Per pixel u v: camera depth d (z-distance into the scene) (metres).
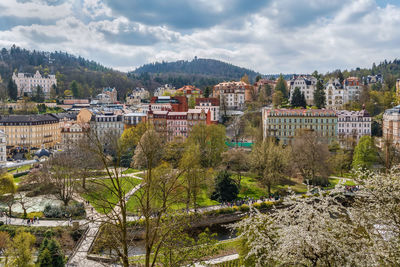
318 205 35.28
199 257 41.22
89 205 99.38
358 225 34.62
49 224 85.00
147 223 30.86
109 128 193.88
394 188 34.19
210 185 111.50
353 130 184.00
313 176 124.94
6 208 98.19
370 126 188.75
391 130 184.50
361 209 34.66
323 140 162.62
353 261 29.59
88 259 62.84
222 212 94.38
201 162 138.75
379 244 30.89
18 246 58.53
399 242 31.42
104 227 31.75
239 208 96.94
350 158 150.88
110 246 31.61
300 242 30.58
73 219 87.94
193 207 98.69
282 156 117.25
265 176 112.50
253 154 125.31
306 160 127.62
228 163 139.38
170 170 79.50
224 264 59.94
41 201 104.81
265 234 38.03
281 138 187.50
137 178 122.44
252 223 38.66
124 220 29.55
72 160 114.00
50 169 116.81
